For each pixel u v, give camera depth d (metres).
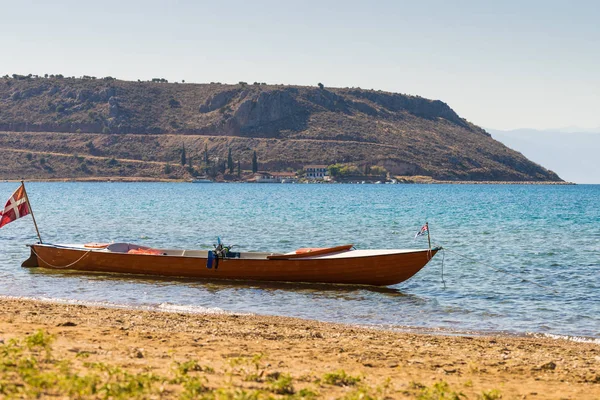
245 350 13.73
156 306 22.17
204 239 48.28
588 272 31.73
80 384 9.27
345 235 52.31
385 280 26.91
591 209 94.75
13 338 13.04
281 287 26.77
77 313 18.28
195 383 9.74
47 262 30.55
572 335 18.62
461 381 11.88
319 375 11.54
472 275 30.58
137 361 11.84
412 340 16.36
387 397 10.31
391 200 126.31
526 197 152.88
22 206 29.91
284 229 57.19
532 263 35.03
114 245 31.08
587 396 11.10
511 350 15.43
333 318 20.83
